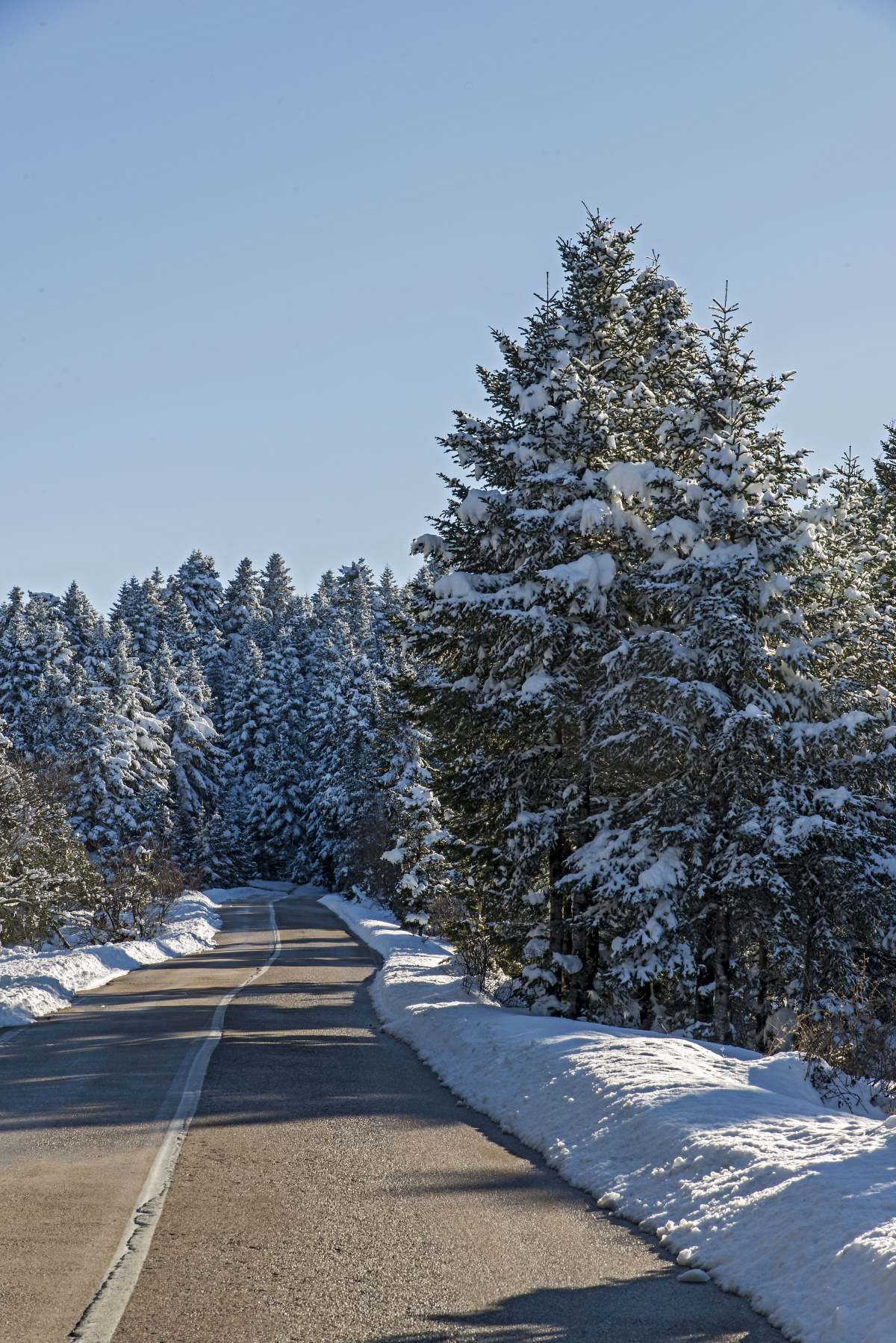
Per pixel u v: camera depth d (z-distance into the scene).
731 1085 11.29
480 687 23.86
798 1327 5.74
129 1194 8.39
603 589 22.19
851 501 29.73
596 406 23.78
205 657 130.88
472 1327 5.78
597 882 21.08
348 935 53.25
